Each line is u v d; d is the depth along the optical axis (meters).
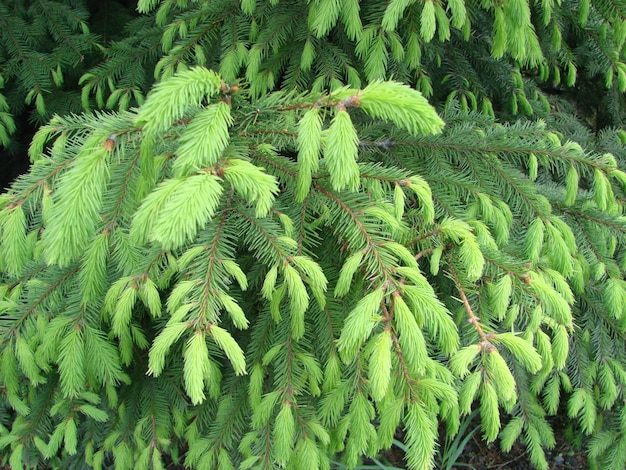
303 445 0.71
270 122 0.66
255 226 0.64
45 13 1.09
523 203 0.78
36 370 0.72
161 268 0.70
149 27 1.08
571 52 1.03
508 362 0.92
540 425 0.94
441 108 1.03
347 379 0.71
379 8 0.81
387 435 0.62
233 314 0.59
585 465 1.32
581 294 0.89
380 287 0.60
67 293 0.73
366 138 0.86
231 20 0.87
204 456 0.80
